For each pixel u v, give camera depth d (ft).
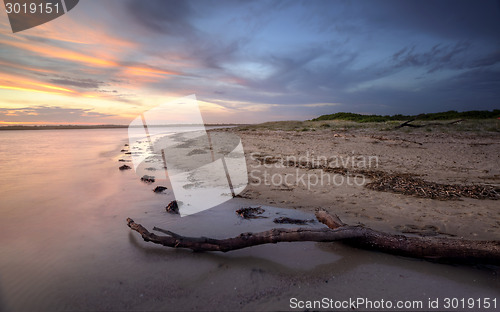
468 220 11.94
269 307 6.12
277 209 13.70
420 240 8.58
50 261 8.10
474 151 31.09
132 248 9.04
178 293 6.60
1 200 14.60
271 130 77.46
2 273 7.43
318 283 7.13
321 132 61.46
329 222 10.52
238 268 7.84
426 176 21.02
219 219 12.04
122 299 6.35
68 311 5.93
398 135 47.06
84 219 11.78
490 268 7.97
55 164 28.53
